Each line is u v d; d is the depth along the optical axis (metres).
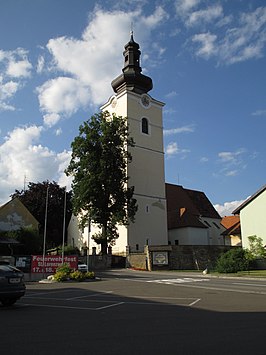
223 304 13.97
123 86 60.72
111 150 50.75
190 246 48.62
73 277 29.03
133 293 18.83
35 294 19.05
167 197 66.44
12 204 49.38
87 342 7.96
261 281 26.33
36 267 32.50
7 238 42.41
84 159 49.91
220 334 8.62
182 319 10.77
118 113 59.75
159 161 60.31
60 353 7.07
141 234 54.66
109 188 48.72
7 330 9.34
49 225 65.12
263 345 7.52
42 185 66.94
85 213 53.69
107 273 39.84
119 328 9.54
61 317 11.41
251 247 40.34
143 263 47.22
